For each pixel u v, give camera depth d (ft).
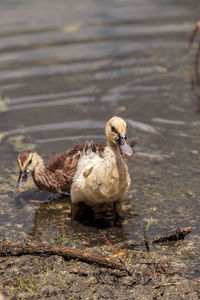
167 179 29.04
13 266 20.63
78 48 50.88
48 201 27.76
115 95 41.37
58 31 55.16
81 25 57.16
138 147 32.96
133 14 60.90
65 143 33.78
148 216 25.44
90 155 26.02
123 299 18.67
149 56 49.14
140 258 21.27
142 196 27.40
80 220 25.45
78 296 18.86
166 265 20.74
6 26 56.44
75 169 27.96
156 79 44.32
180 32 54.70
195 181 28.71
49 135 34.99
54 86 42.91
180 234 23.06
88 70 46.16
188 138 34.04
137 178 29.25
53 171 28.37
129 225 24.66
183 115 37.60
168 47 51.19
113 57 48.93
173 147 32.86
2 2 66.44
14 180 29.53
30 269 20.44
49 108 39.17
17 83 43.34
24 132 35.45
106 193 23.77
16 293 19.03
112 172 23.36
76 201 25.29
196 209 25.89
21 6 64.49
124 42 52.39
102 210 26.63
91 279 19.79
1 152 32.60
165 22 57.77
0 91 41.73
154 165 30.71
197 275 20.08
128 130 35.37
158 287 19.33
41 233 24.03
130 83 43.62
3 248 21.38
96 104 39.75
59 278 19.86
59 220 25.45
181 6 63.77
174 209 25.99
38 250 21.31
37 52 49.75
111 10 62.90
